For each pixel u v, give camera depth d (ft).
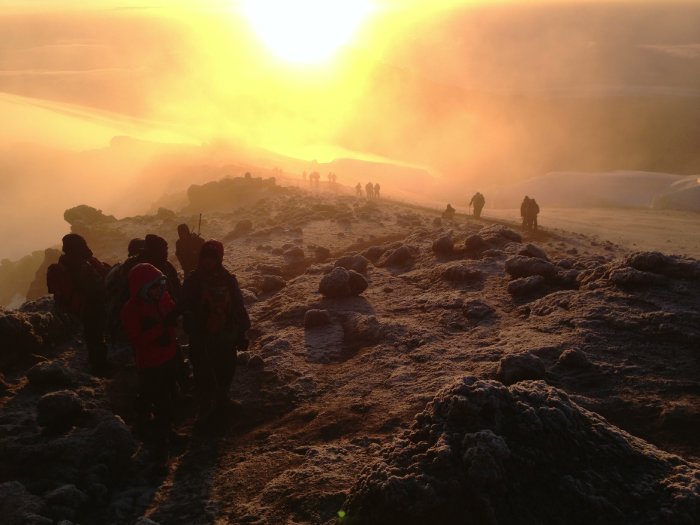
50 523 14.37
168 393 18.97
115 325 22.15
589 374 20.90
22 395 22.24
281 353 26.27
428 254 42.78
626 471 13.29
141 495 16.58
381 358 24.59
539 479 13.06
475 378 15.21
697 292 25.44
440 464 13.09
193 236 32.86
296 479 16.22
